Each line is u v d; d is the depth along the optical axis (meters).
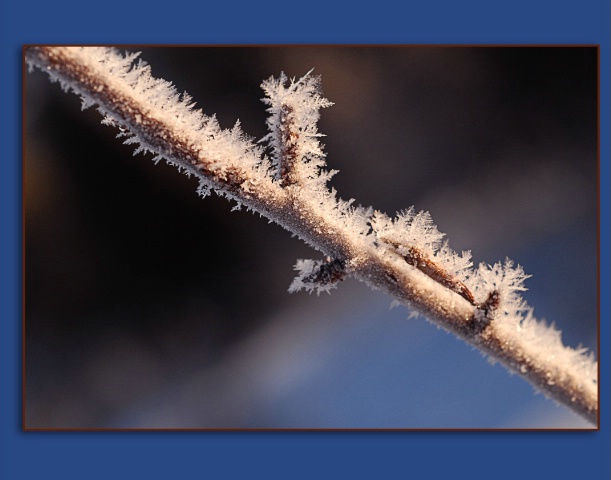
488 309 0.25
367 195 0.34
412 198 0.34
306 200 0.24
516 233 0.34
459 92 0.33
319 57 0.32
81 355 0.34
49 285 0.33
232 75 0.31
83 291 0.34
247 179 0.24
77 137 0.33
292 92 0.24
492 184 0.34
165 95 0.24
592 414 0.26
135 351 0.34
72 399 0.33
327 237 0.25
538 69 0.32
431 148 0.34
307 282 0.25
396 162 0.34
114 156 0.34
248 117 0.32
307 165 0.25
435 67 0.33
